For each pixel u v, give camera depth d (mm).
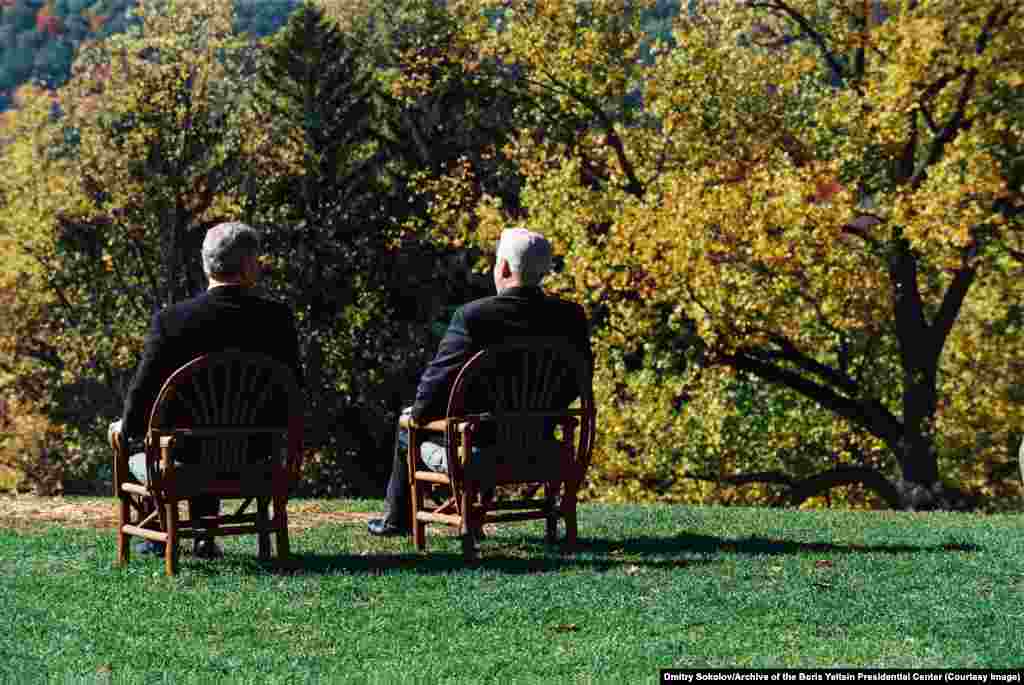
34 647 7180
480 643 7223
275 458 9383
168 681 6402
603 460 36219
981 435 41094
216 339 9188
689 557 9945
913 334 35031
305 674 6547
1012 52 29703
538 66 37625
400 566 9562
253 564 9641
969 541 11172
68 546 10539
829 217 30453
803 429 40344
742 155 34250
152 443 8969
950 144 30484
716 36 35031
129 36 57281
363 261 58969
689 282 31422
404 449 10961
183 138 56938
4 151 60812
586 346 10125
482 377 9680
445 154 57938
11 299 62188
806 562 9703
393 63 60344
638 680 6375
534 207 35719
